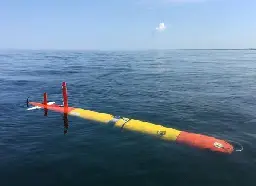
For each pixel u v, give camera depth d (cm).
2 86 3769
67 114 2278
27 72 5506
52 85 3859
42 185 1166
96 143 1641
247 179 1205
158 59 10788
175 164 1353
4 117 2220
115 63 8294
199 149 1515
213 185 1160
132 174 1258
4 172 1277
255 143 1617
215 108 2489
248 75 5034
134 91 3388
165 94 3188
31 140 1700
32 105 2603
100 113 2184
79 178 1223
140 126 1845
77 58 11481
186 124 2012
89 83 4056
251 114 2275
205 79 4488
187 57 12688
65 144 1630
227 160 1385
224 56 13938
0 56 12988
